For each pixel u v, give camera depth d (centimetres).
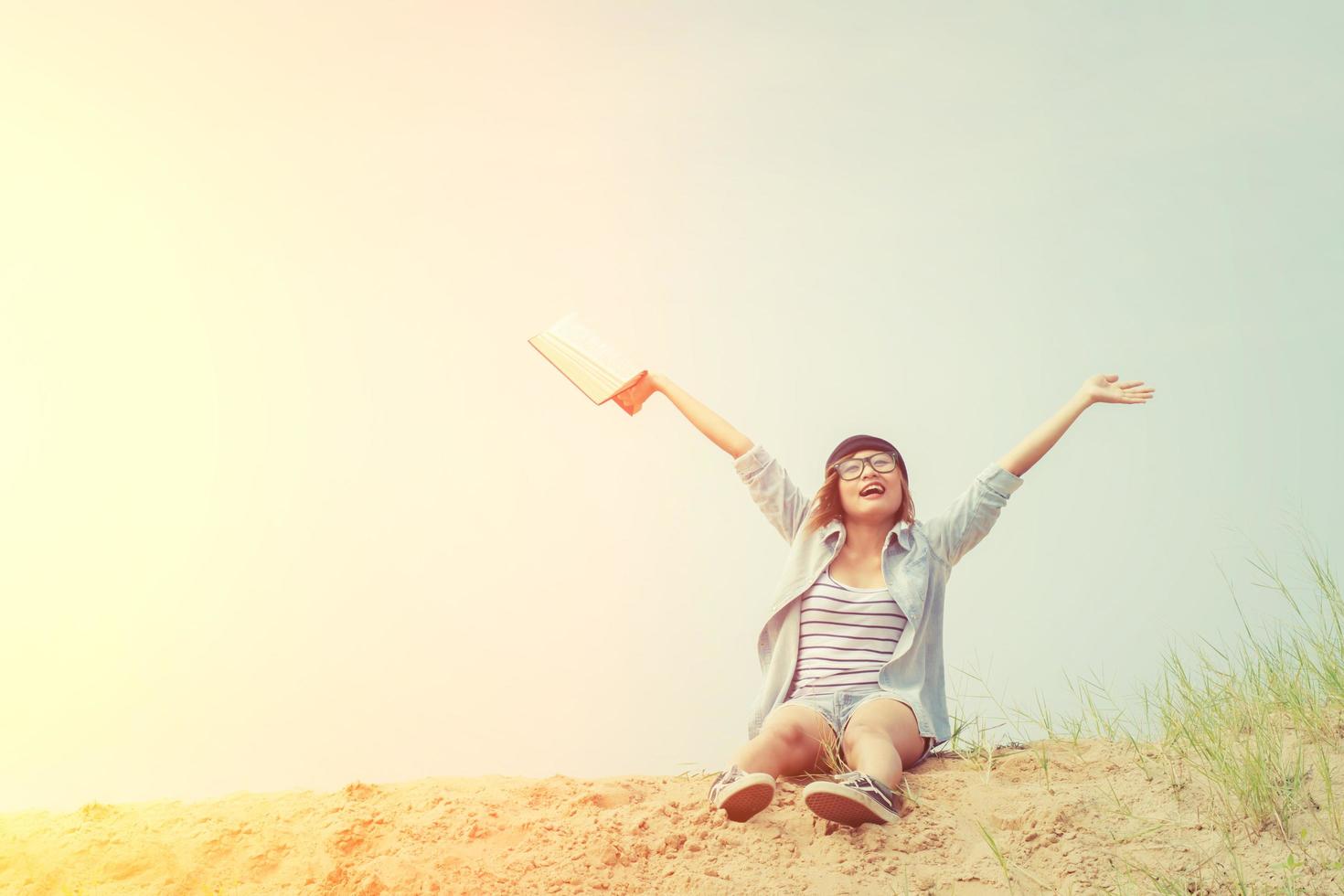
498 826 361
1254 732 371
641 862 335
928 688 443
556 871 327
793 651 447
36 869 344
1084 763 392
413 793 405
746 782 349
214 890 332
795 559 463
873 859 330
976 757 418
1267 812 324
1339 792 325
